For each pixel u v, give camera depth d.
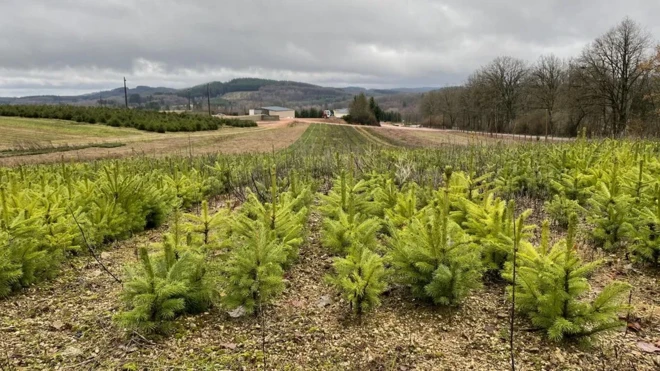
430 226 3.85
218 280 3.98
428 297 4.16
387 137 49.38
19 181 7.34
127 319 3.38
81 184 6.94
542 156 10.33
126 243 6.43
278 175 10.70
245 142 37.84
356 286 3.73
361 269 3.84
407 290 4.50
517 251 3.78
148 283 3.51
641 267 4.76
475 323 3.81
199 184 9.52
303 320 3.95
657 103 34.38
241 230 4.56
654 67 31.75
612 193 5.14
